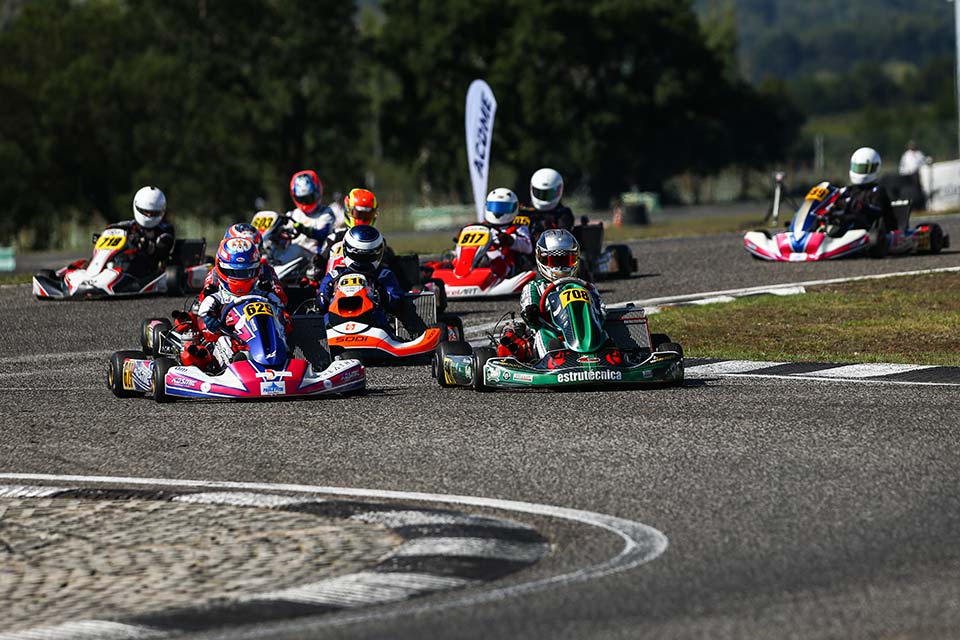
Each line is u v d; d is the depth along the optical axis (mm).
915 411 35000
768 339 51938
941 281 67250
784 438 31906
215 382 39312
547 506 26234
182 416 37344
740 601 20188
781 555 22531
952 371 42406
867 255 79312
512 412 36375
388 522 25328
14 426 36812
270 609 20531
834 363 45156
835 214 79375
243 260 41406
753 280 71250
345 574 22250
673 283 71312
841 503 25812
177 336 44969
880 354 47625
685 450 30859
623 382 39594
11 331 60094
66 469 31141
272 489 28328
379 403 38656
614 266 73750
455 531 24516
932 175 139625
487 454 31031
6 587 22297
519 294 69562
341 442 32969
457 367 41188
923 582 20781
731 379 41781
